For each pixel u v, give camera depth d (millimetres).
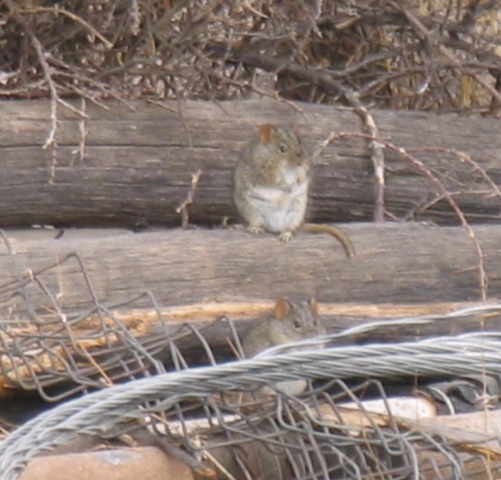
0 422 9016
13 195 11695
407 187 12906
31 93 12078
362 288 11203
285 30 13625
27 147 11656
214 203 12383
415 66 14312
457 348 7395
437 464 7406
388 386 9820
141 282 10555
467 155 13047
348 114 12969
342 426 7395
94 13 12492
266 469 7586
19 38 12414
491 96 14461
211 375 7148
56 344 9164
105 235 11492
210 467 7430
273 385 7387
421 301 11375
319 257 11164
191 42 12602
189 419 8250
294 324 10266
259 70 14102
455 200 12969
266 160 11805
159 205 12211
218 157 12297
